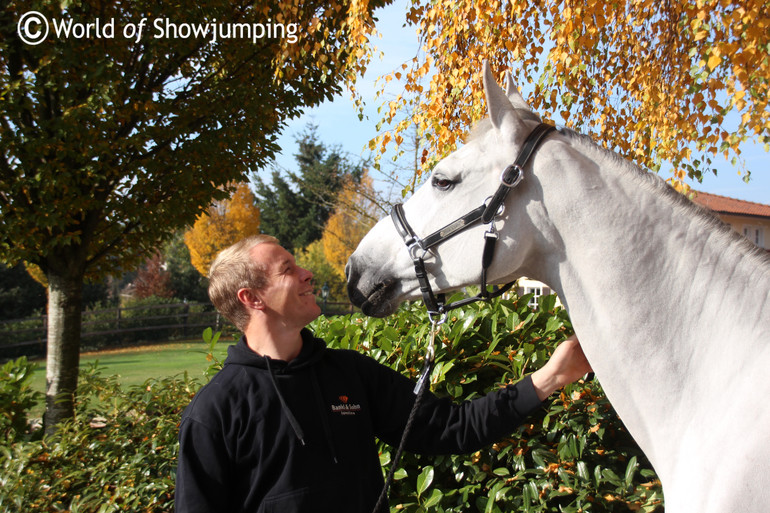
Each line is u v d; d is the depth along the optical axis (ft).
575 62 9.68
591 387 7.02
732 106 8.78
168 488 8.70
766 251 4.05
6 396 13.30
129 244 16.34
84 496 9.01
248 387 4.33
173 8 13.39
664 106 10.57
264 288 4.63
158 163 14.35
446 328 7.70
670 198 4.28
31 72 13.44
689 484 3.72
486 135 4.73
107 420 11.22
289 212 92.12
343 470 4.37
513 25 11.07
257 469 4.18
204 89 15.64
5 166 13.69
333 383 4.73
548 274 4.64
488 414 4.88
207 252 61.46
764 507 3.26
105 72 12.86
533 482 6.16
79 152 13.64
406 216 5.08
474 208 4.66
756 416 3.49
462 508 6.72
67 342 15.08
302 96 16.69
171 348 45.75
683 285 4.09
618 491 5.97
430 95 11.66
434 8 10.73
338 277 70.03
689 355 4.00
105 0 13.14
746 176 10.18
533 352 7.29
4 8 12.99
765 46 8.41
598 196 4.31
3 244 13.88
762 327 3.77
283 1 12.69
